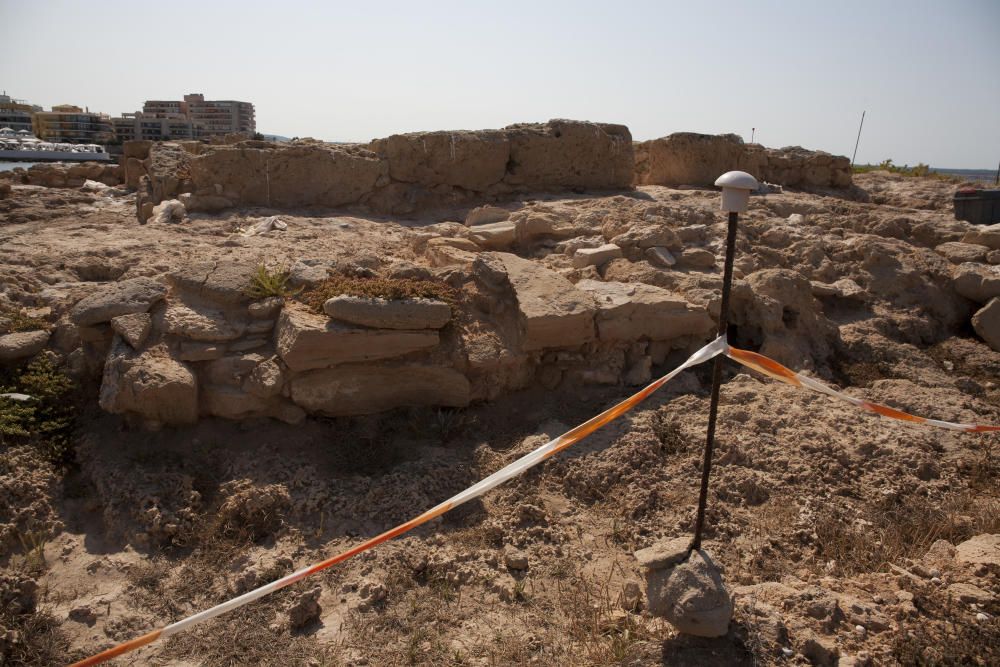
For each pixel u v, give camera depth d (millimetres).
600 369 7105
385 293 6398
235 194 10430
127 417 6059
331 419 6391
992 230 10336
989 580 4625
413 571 4949
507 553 5062
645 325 7227
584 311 6855
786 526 5375
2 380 6172
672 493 5691
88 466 5812
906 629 4223
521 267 7367
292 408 6238
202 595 4809
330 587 4836
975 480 6109
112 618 4605
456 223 10000
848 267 9836
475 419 6617
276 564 4992
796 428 6461
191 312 6352
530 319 6637
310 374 6176
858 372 7938
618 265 8492
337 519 5438
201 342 6230
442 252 8016
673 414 6590
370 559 5027
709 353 3955
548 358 7082
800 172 15508
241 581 4848
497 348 6742
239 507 5387
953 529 5383
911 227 11227
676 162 14312
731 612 4039
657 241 8773
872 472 6035
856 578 4824
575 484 5801
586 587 4781
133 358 5977
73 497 5629
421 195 11492
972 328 9383
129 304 6246
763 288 8102
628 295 7406
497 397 6867
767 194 13586
